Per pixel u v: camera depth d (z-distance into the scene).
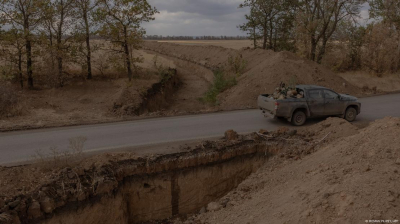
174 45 66.38
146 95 20.62
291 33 32.53
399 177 6.16
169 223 9.55
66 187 7.92
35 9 19.00
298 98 12.64
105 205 8.34
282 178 8.91
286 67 21.14
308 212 6.13
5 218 6.82
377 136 8.02
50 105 16.75
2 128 12.31
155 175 9.45
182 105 23.92
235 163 10.56
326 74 21.80
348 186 6.28
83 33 22.25
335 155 8.29
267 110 13.22
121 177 8.95
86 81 23.05
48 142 10.85
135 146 10.41
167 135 11.66
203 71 38.44
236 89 21.05
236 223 7.51
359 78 26.00
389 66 29.28
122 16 22.25
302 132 11.65
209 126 12.95
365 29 31.44
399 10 29.55
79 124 13.35
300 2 28.62
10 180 7.84
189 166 9.86
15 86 20.05
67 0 20.86
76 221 7.88
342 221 5.60
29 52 19.77
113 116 15.15
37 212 7.32
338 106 13.11
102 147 10.30
